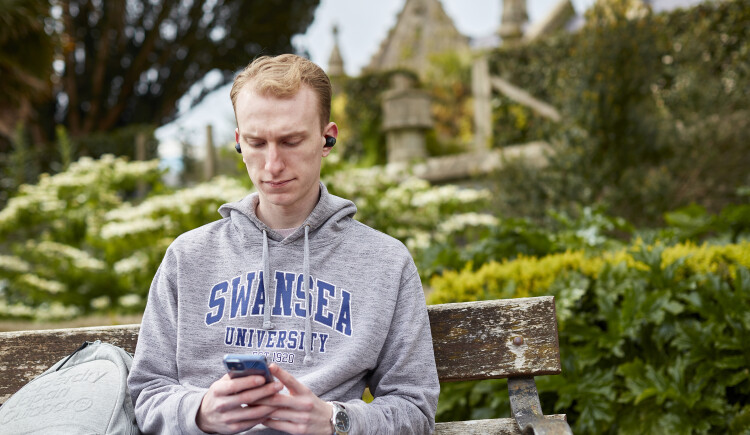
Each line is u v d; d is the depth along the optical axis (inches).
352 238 58.6
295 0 569.9
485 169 305.7
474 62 330.0
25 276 230.5
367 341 54.2
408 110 345.1
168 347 55.5
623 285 89.4
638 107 199.5
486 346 63.2
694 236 122.6
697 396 81.8
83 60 538.0
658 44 208.8
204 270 57.6
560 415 58.7
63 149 312.2
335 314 55.2
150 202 197.8
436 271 113.7
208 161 317.1
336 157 192.2
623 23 202.8
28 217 247.3
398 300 57.1
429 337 57.7
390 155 353.7
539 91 316.2
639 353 91.7
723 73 244.2
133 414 54.8
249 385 44.9
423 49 598.5
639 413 87.3
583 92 204.1
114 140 424.2
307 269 55.8
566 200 199.0
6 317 231.3
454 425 60.5
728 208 116.7
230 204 60.2
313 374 52.8
